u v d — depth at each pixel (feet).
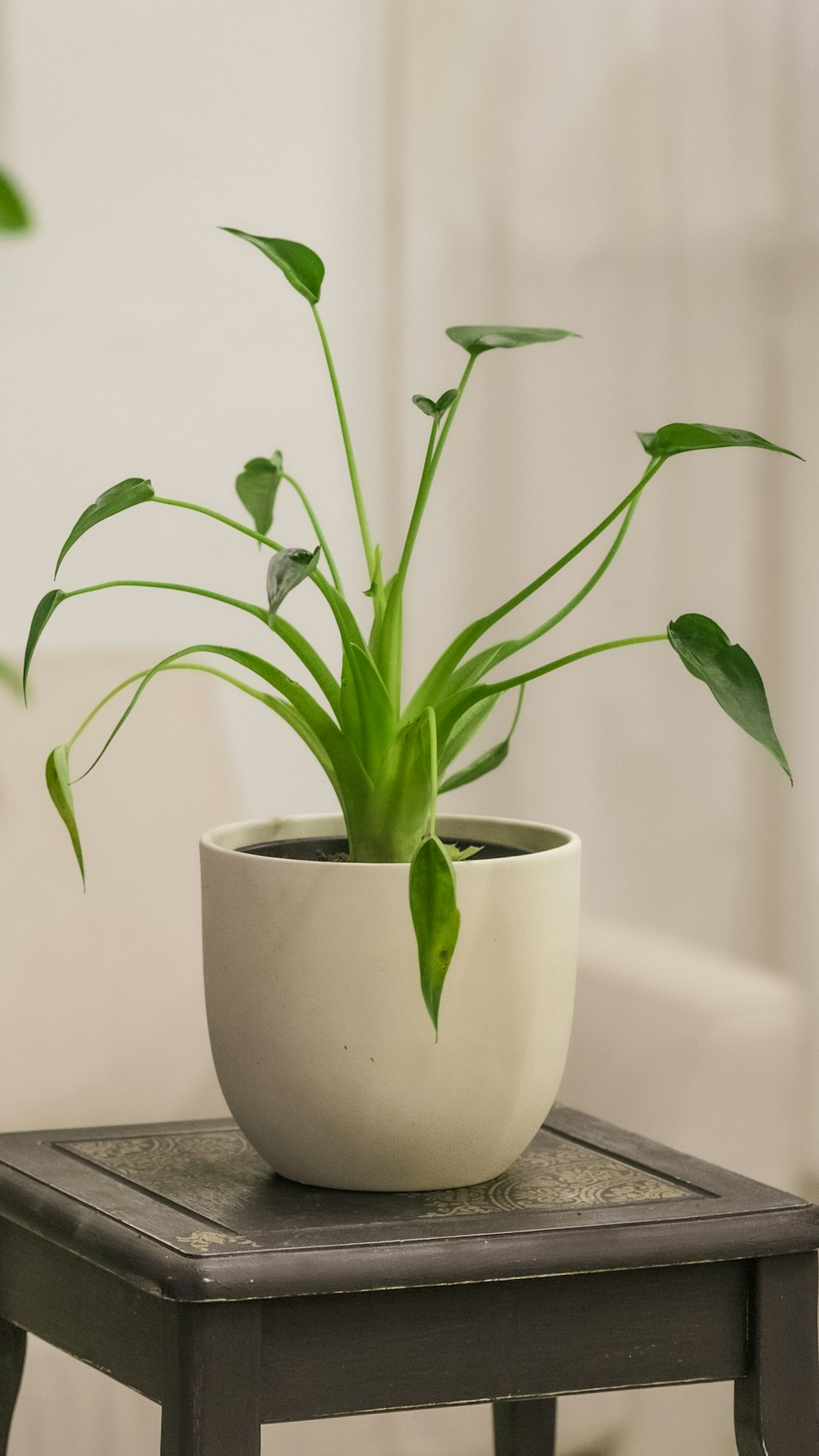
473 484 6.51
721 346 6.78
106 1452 6.09
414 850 4.89
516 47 6.50
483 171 6.48
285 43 6.25
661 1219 4.76
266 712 6.25
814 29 6.81
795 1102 6.82
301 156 6.28
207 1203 4.82
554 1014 4.87
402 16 6.36
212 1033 4.94
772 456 6.84
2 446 6.03
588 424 6.65
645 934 6.77
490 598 6.57
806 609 6.87
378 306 6.37
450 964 4.75
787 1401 4.83
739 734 6.84
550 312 6.58
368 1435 6.36
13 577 6.04
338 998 4.75
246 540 6.25
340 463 6.34
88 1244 4.69
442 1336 4.68
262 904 4.79
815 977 6.87
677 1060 6.70
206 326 6.20
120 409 6.14
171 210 6.16
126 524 6.14
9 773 5.98
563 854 4.87
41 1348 6.04
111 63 6.10
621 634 6.73
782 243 6.81
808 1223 4.82
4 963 5.97
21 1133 5.29
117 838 6.07
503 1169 4.96
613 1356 4.76
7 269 6.02
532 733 6.66
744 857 6.85
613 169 6.63
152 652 6.14
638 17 6.63
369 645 4.98
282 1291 4.55
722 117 6.74
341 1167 4.85
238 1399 4.57
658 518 6.75
